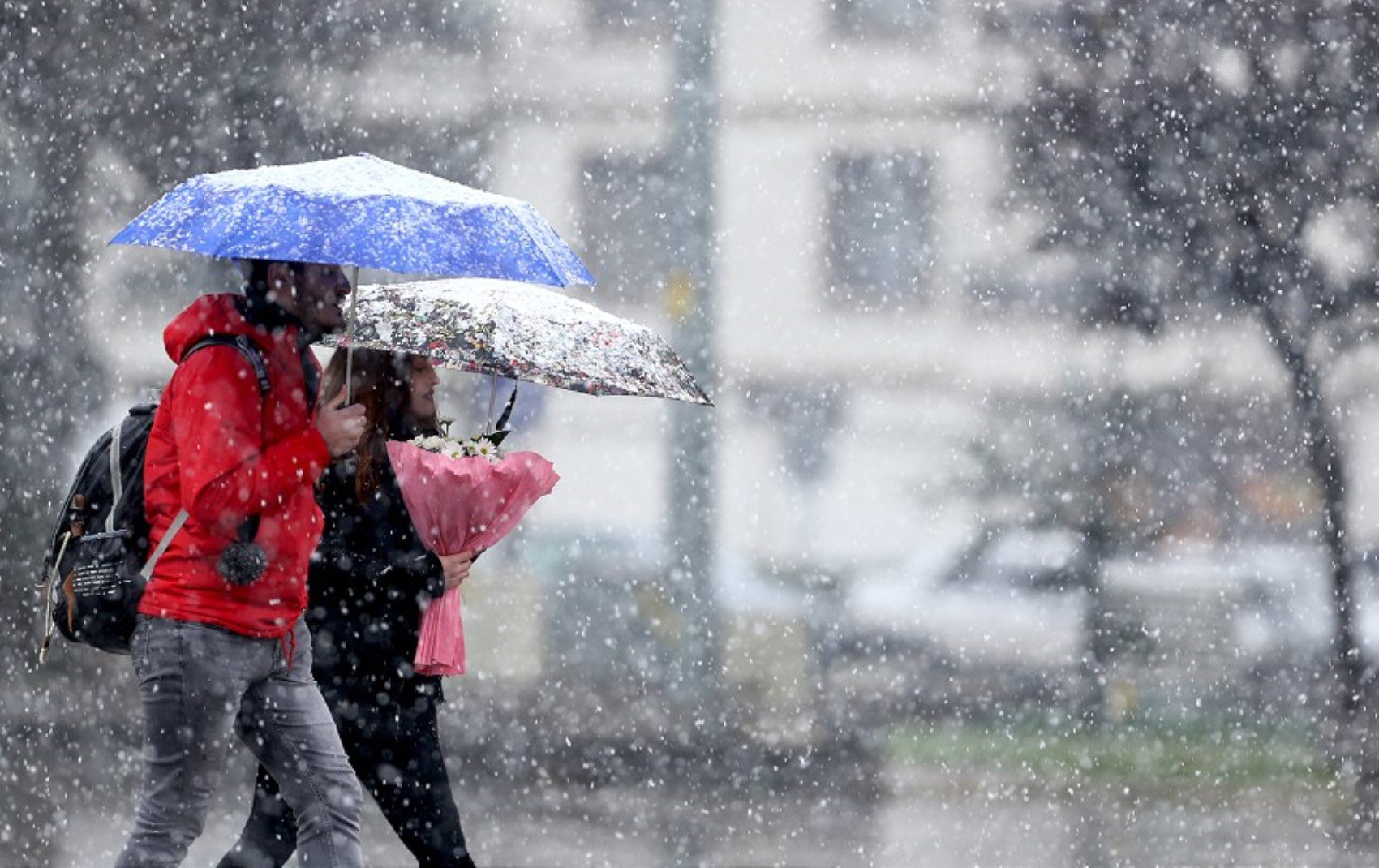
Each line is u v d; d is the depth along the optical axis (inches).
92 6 2731.3
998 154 2423.7
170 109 2810.0
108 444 841.5
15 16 2699.3
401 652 948.6
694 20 2484.0
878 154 5388.8
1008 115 2391.7
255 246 824.3
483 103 3998.5
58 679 2368.4
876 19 5378.9
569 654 2800.2
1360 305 2047.2
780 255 5374.0
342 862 854.5
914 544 4165.8
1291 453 2662.4
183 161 2824.8
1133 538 2689.5
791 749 2178.9
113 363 3154.5
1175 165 2113.7
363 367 968.9
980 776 1982.0
